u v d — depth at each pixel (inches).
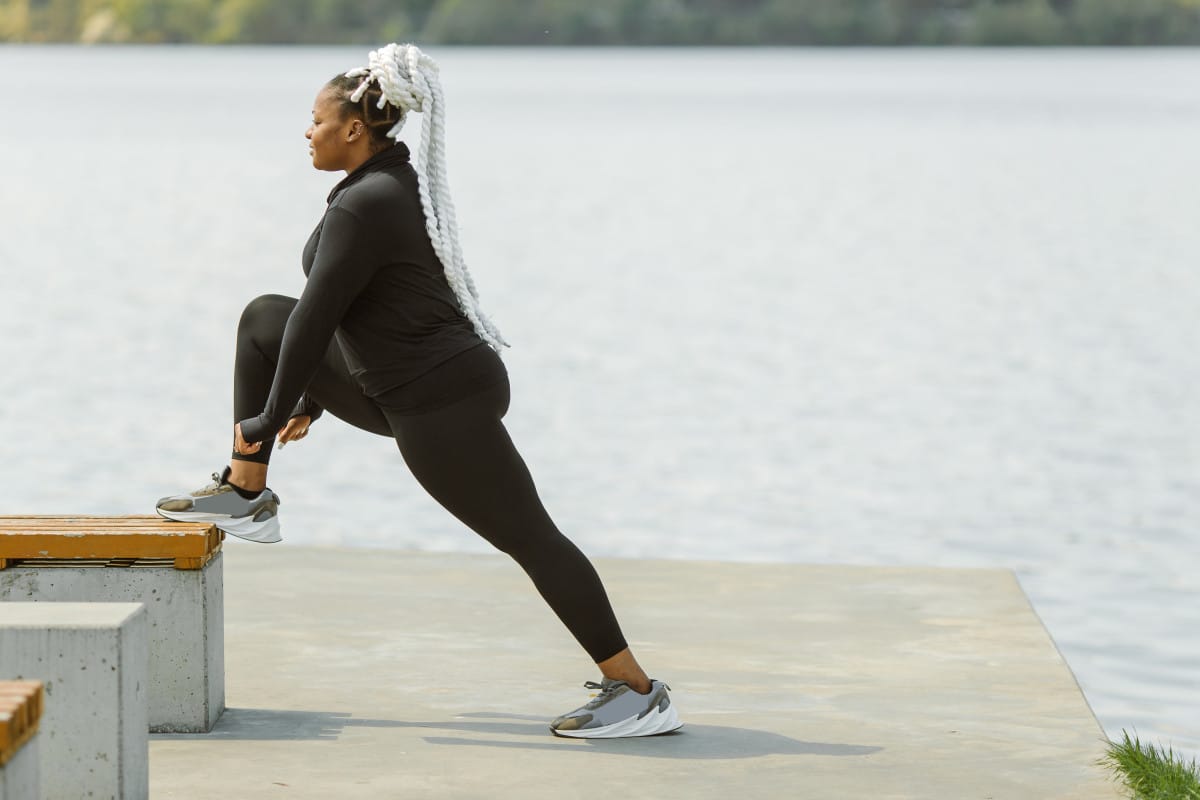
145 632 202.2
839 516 564.1
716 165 2923.2
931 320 1134.4
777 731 235.5
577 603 226.8
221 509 221.9
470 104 5108.3
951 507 577.9
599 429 737.0
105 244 1619.1
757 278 1401.3
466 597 311.6
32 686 159.2
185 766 215.9
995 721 241.0
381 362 217.3
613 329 1085.8
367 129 217.5
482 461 219.6
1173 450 686.5
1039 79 7047.2
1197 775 217.6
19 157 2935.5
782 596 316.5
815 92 5925.2
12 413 766.5
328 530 530.3
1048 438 716.7
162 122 4084.6
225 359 938.7
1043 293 1289.4
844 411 786.2
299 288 1310.3
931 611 305.1
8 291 1261.1
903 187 2463.1
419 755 221.8
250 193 2265.0
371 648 276.7
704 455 677.3
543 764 218.8
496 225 1877.5
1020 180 2586.1
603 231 1819.6
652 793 208.2
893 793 210.1
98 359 934.4
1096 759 223.8
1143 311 1173.7
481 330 223.6
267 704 244.7
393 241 213.6
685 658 274.5
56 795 193.5
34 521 231.0
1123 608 427.8
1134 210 2071.9
